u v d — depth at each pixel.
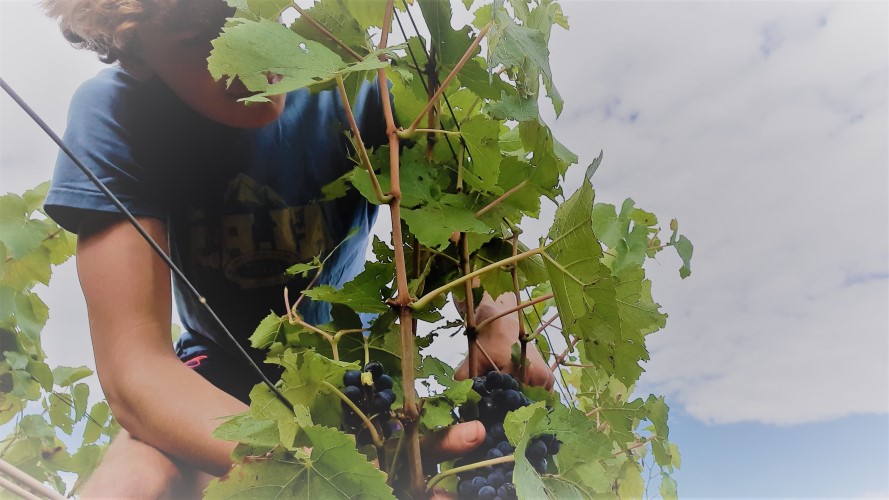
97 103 0.97
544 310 1.04
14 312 1.15
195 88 0.95
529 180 0.74
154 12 0.84
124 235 0.92
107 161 0.93
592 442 0.66
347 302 0.73
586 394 0.90
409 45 0.75
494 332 0.87
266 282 1.09
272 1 0.65
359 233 1.15
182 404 0.82
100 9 0.83
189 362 1.09
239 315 1.10
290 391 0.61
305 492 0.57
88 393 1.24
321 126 1.10
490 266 0.64
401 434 0.65
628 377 0.68
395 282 0.80
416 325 0.80
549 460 0.70
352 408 0.65
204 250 1.05
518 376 0.84
